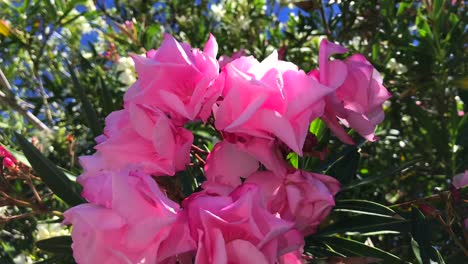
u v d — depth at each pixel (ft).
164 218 0.48
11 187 0.95
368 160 1.68
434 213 0.84
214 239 0.48
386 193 1.56
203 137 1.37
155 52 0.62
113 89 2.00
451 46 1.43
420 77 1.52
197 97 0.55
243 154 0.58
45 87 2.30
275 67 0.55
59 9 2.20
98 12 2.26
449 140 1.30
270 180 0.58
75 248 0.52
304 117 0.54
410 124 1.86
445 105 1.47
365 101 0.60
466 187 0.89
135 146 0.58
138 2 2.39
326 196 0.57
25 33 2.07
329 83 0.57
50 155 1.73
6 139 1.76
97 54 2.45
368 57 1.65
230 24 2.32
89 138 1.92
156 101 0.56
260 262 0.47
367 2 1.65
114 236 0.50
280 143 0.59
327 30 1.70
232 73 0.55
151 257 0.49
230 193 0.52
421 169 1.49
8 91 1.79
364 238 1.30
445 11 1.49
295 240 0.54
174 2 2.54
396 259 0.80
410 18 1.65
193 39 2.30
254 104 0.53
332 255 0.81
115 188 0.49
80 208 0.51
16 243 1.52
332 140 1.20
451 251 1.08
